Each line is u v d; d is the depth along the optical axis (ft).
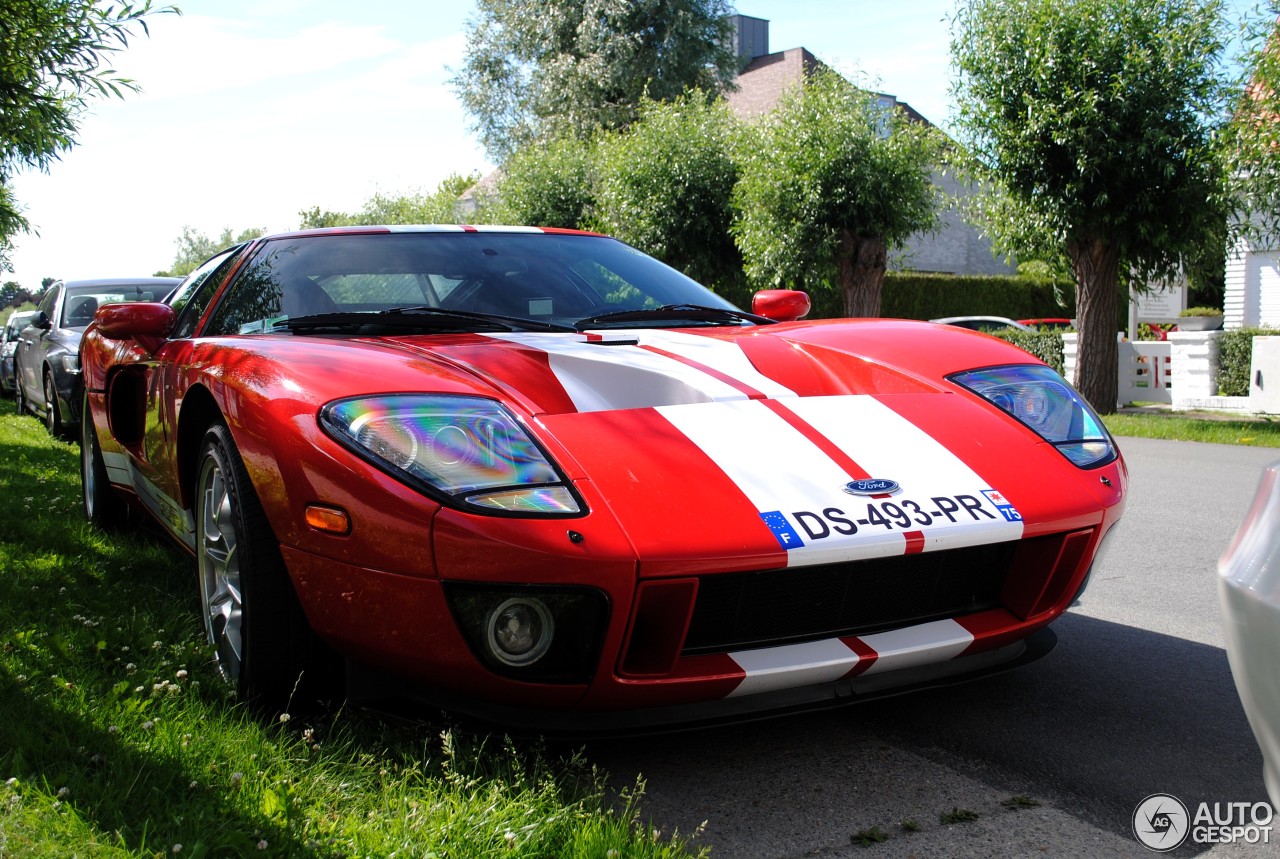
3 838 5.32
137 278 29.35
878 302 46.57
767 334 9.47
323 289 9.82
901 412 7.98
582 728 6.58
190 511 9.60
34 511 15.37
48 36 19.01
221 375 8.18
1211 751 7.41
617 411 7.43
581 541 6.21
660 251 57.11
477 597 6.31
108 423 12.68
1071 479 7.66
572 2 101.40
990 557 7.36
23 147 20.63
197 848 5.29
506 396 7.41
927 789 6.82
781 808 6.59
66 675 7.91
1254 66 30.91
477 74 108.37
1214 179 33.09
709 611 6.64
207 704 7.59
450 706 6.82
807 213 45.32
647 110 60.03
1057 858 5.91
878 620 7.14
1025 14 34.71
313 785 6.25
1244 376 38.68
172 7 19.62
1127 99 33.40
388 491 6.50
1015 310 85.20
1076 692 8.63
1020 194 35.73
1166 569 13.26
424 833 5.68
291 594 7.43
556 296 10.21
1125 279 37.91
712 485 6.74
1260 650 4.24
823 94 45.75
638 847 5.65
